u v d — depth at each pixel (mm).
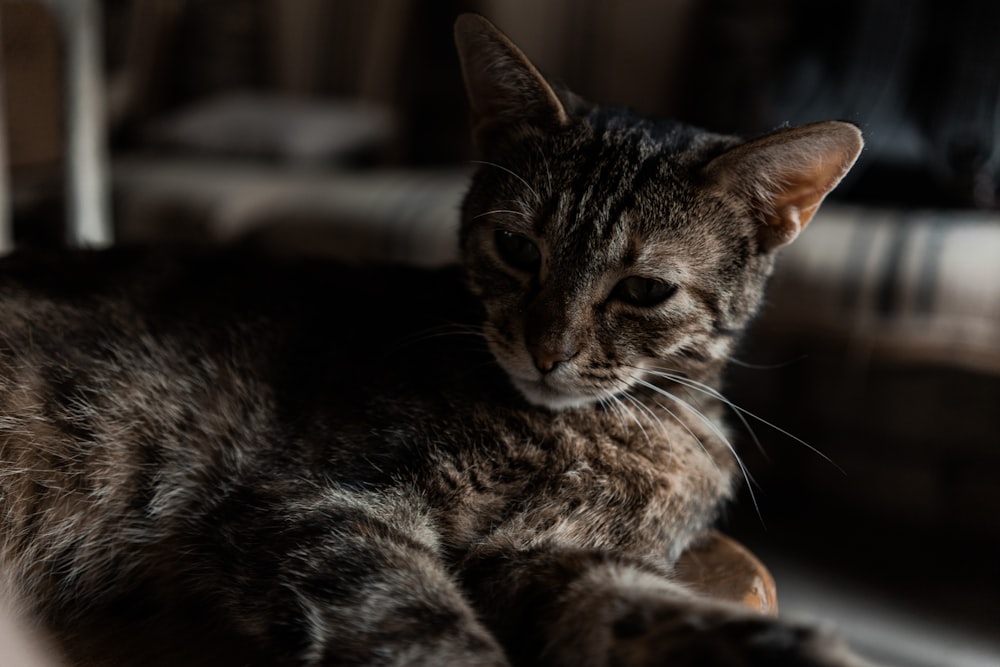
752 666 323
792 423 686
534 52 915
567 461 405
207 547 391
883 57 700
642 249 405
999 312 599
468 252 435
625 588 357
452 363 417
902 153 690
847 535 691
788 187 417
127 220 823
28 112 547
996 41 660
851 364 643
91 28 564
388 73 1008
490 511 395
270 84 1089
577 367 405
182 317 424
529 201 417
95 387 406
